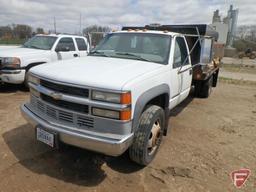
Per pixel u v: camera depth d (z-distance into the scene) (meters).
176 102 4.65
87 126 2.94
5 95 6.94
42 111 3.37
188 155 3.99
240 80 14.34
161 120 3.70
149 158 3.54
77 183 3.11
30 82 3.58
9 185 2.99
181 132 4.96
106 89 2.77
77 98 2.89
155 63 3.90
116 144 2.74
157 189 3.08
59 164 3.50
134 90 2.91
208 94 8.07
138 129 3.23
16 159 3.56
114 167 3.51
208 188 3.16
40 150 3.85
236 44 44.88
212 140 4.66
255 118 6.25
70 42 8.74
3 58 6.88
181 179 3.32
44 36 8.58
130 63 3.75
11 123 4.86
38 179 3.14
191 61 5.74
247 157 4.05
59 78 3.02
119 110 2.76
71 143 2.96
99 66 3.48
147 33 4.56
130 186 3.11
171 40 4.29
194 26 6.22
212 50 7.09
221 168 3.66
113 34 4.90
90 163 3.57
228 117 6.21
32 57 7.32
